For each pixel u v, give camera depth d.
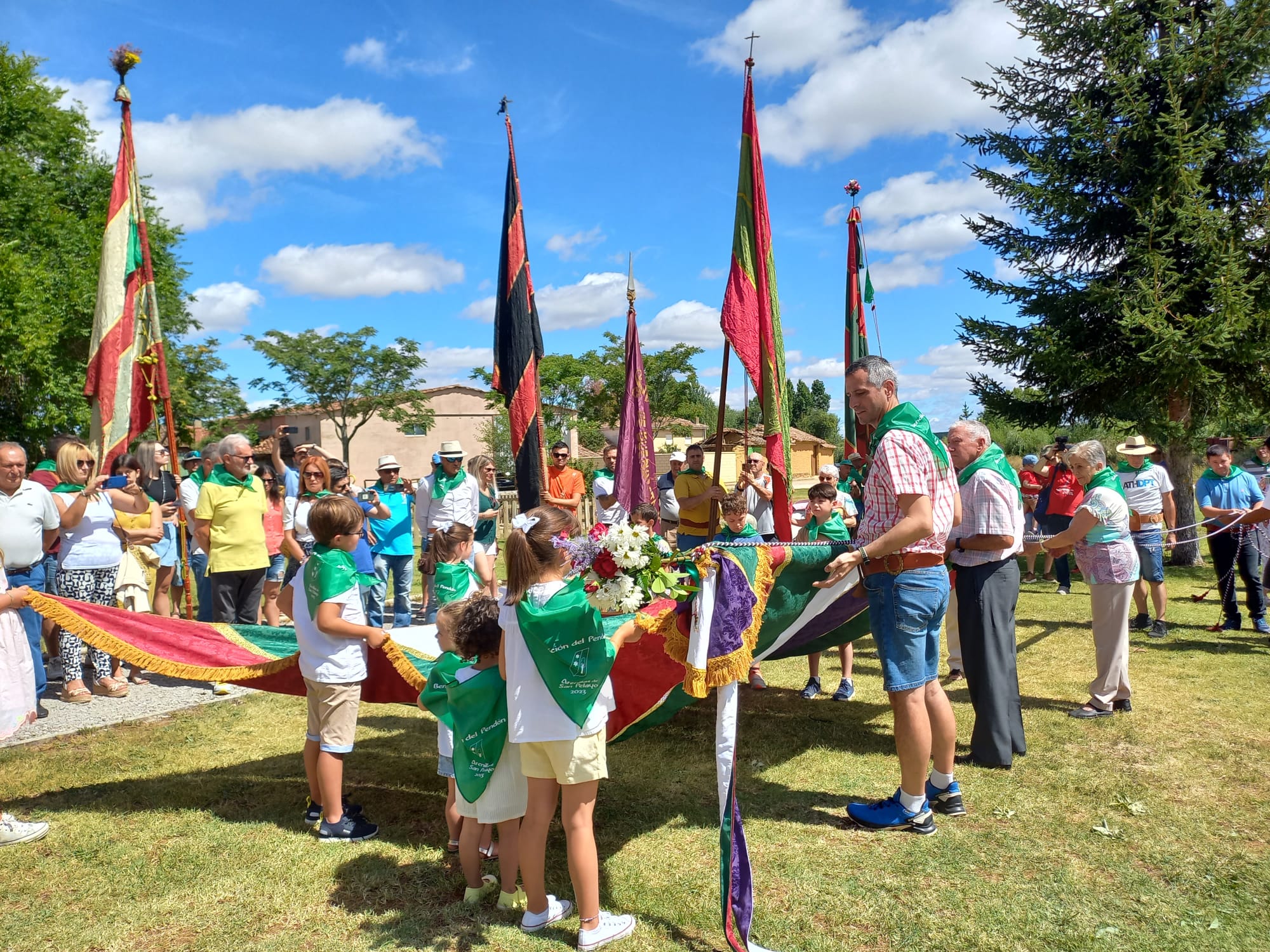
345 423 42.12
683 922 3.37
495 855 3.98
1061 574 11.12
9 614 4.11
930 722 4.29
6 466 5.66
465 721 3.45
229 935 3.30
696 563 3.38
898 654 4.10
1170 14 13.89
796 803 4.55
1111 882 3.63
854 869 3.77
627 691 4.29
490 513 8.88
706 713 6.31
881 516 4.14
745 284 5.90
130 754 5.43
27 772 5.10
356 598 4.10
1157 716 5.82
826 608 4.99
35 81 28.75
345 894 3.62
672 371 35.12
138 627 4.50
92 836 4.21
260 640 4.80
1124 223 14.81
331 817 4.15
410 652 4.69
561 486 10.19
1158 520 8.41
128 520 7.34
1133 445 8.44
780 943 3.19
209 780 4.98
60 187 28.94
